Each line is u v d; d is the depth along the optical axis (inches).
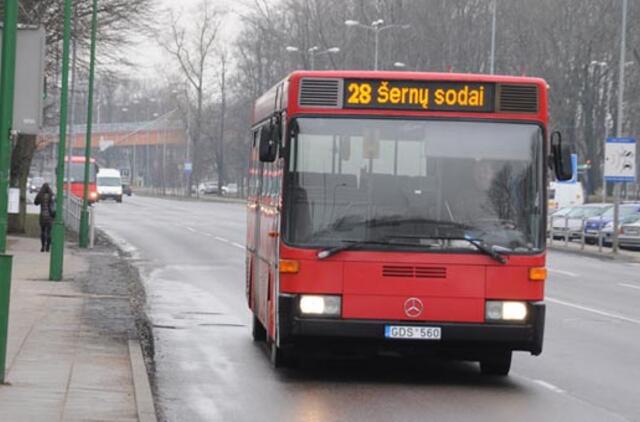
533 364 799.7
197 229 2854.3
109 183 5036.9
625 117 4180.6
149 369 745.0
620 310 1202.0
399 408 615.2
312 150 681.6
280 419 579.8
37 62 584.7
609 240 2677.2
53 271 1300.4
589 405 636.7
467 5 3929.6
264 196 820.6
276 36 4709.6
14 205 847.1
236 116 5738.2
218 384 691.4
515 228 677.9
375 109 684.7
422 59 3919.8
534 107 690.2
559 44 3969.0
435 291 669.3
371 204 676.7
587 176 4133.9
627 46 3944.4
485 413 605.0
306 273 669.3
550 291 1441.9
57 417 527.8
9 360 699.4
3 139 568.1
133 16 2257.6
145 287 1353.3
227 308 1144.2
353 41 4192.9
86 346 772.6
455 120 687.1
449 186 679.1
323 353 689.0
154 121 6943.9
